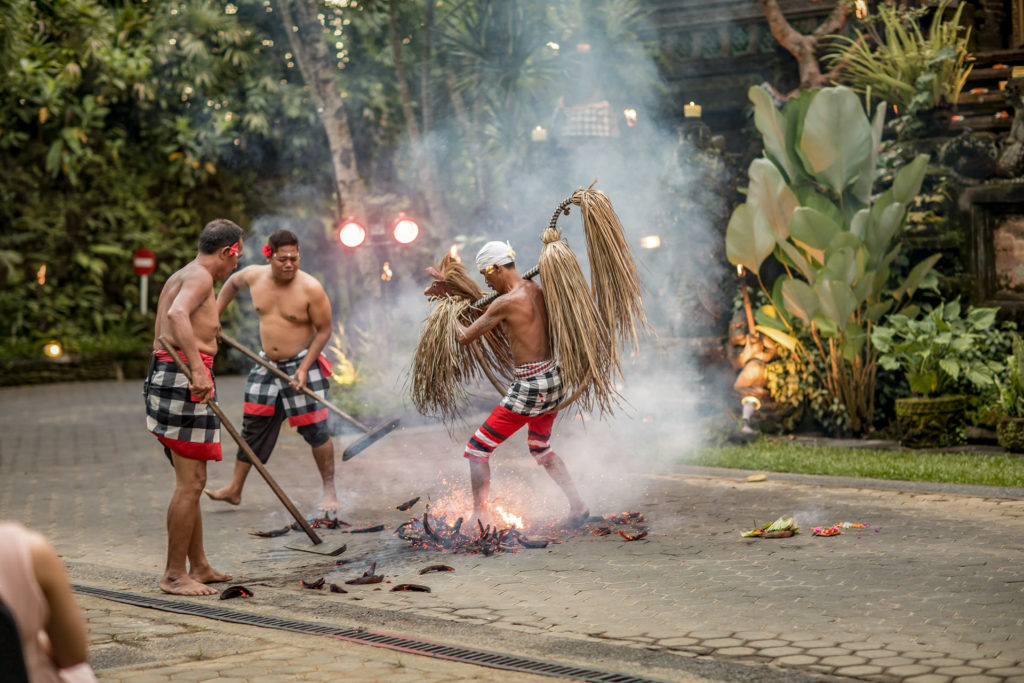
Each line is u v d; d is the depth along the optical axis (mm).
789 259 10117
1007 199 9664
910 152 10383
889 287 10227
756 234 9797
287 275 7055
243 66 19797
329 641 4332
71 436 11727
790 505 7039
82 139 19703
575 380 6094
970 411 9562
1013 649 4062
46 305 19922
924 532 6141
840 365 9891
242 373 21719
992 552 5621
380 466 9117
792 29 12172
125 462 9820
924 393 9312
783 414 10109
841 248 9289
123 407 14789
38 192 20078
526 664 4000
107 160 20984
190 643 4301
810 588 5027
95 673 3877
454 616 4773
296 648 4215
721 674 3852
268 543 6391
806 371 10055
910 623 4438
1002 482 7457
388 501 7605
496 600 5012
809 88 11625
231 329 21609
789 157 9961
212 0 19391
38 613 1996
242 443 5836
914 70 10625
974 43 11664
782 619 4555
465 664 4000
